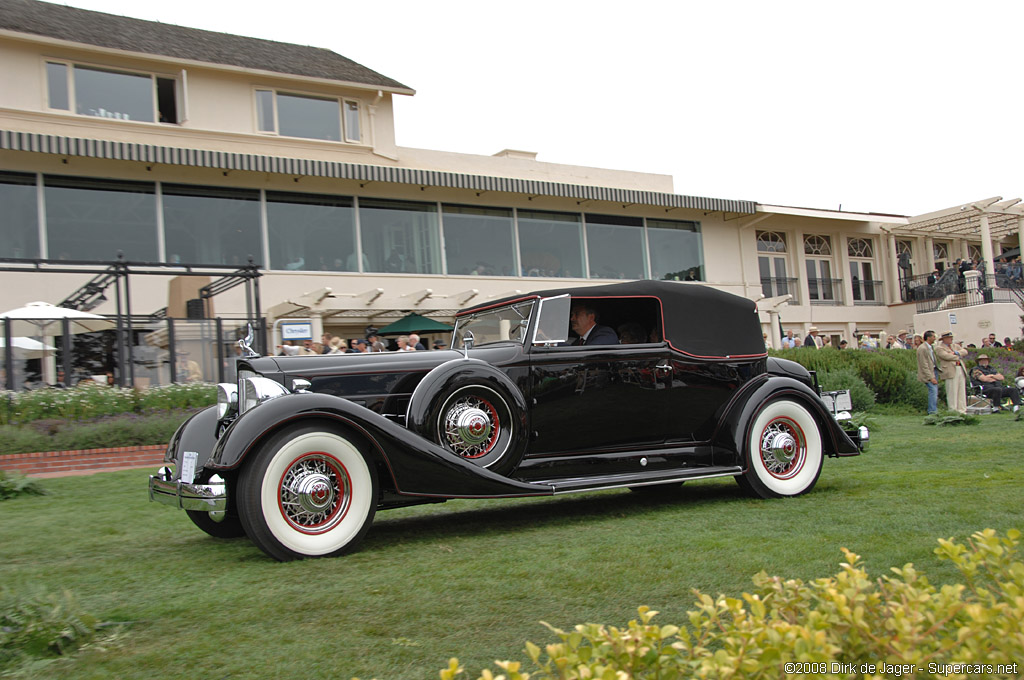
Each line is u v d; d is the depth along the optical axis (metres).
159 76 15.30
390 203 17.11
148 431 9.39
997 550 1.85
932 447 8.02
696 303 5.62
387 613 2.95
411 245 17.30
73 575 3.76
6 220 13.16
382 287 16.58
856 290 25.56
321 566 3.80
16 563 4.09
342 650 2.56
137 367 11.45
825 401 6.08
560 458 5.17
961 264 25.25
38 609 2.80
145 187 14.38
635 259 20.58
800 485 5.52
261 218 15.48
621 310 5.69
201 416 4.82
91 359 11.38
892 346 18.66
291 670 2.40
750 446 5.43
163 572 3.79
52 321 11.15
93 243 13.80
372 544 4.36
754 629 1.51
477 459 4.64
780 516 4.67
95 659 2.53
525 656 2.47
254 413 3.96
